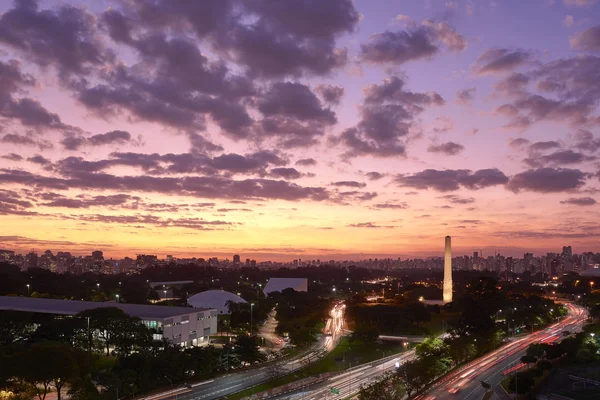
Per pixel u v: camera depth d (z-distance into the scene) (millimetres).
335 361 176875
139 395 129125
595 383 140250
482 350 193875
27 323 187625
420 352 166375
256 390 135375
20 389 113688
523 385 132375
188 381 143875
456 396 133750
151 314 195375
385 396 117500
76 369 117375
